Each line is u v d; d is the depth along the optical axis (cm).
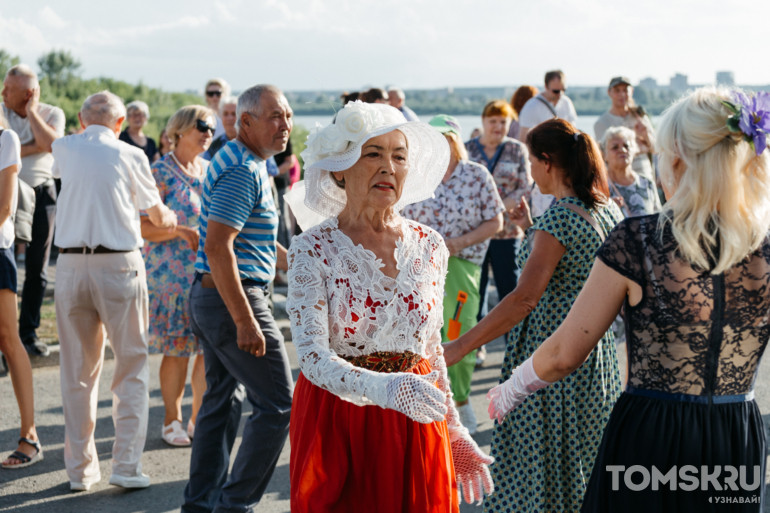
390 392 219
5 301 464
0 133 452
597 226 321
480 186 528
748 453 227
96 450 501
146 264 513
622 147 599
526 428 323
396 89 844
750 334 222
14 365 472
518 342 336
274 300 821
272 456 372
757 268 219
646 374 226
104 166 431
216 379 388
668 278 219
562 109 906
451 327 509
